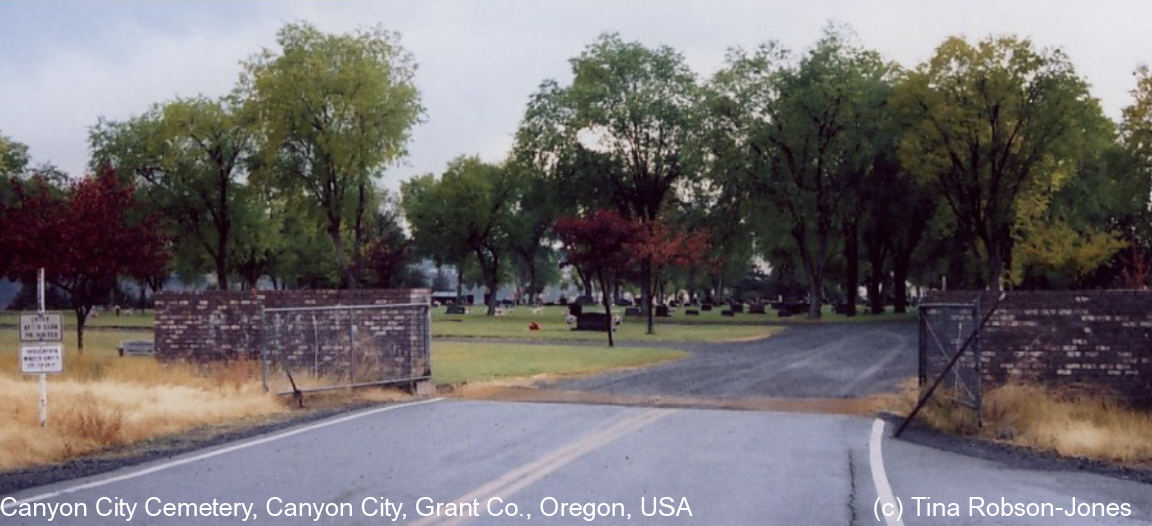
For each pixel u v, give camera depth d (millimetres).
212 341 21922
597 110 62312
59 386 17359
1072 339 16938
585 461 11352
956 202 56344
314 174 60156
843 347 35031
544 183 66188
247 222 68438
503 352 31766
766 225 65000
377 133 58281
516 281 140375
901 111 50438
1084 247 50625
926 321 17234
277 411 16562
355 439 13172
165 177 64500
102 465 11141
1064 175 49938
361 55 58312
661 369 25469
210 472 10633
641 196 65188
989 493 9734
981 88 47062
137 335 41344
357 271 62062
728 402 17938
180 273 80000
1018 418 14805
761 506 8922
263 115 57781
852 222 65312
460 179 84625
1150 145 48000
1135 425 14414
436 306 104188
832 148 61375
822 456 11906
